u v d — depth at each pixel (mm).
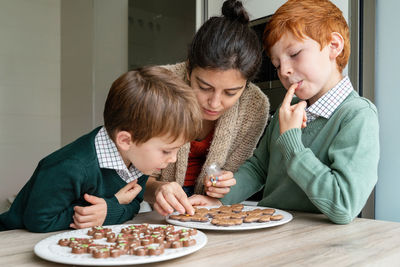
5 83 3186
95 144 931
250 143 1435
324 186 919
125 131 845
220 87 1042
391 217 1790
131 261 535
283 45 1051
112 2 2850
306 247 666
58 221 848
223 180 1140
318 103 1097
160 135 823
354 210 896
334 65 1111
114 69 2859
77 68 3232
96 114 3035
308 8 1033
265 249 653
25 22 3281
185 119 835
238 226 786
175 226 783
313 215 1016
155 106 806
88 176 885
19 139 3256
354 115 1015
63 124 3439
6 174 3189
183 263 575
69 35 3332
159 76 861
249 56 1033
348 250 645
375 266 561
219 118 1316
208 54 1004
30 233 815
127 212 951
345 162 941
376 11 1828
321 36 1031
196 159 1433
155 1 2545
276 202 1179
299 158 969
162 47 2500
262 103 1376
